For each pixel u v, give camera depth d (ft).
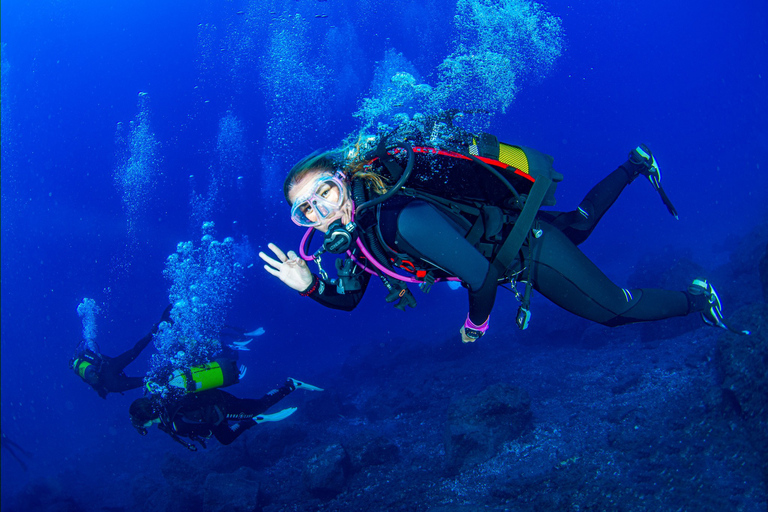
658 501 12.94
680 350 22.80
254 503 20.43
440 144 5.51
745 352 14.92
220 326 30.78
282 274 6.15
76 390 92.63
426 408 28.50
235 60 130.31
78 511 29.17
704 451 14.14
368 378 40.52
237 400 14.42
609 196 7.71
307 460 20.85
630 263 62.08
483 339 39.99
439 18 120.06
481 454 18.61
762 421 13.58
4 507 32.12
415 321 66.39
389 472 20.77
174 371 13.75
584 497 14.05
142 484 28.60
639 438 15.81
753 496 12.01
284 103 119.96
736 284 28.09
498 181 5.51
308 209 5.67
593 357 27.66
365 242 5.36
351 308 6.66
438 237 4.81
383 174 5.33
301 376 49.03
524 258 5.83
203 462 26.55
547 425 19.44
